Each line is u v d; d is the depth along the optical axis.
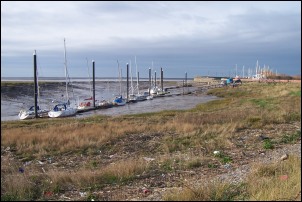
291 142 16.61
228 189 8.37
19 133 19.50
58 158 14.55
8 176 9.91
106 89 119.19
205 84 134.88
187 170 11.38
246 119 24.42
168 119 27.52
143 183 9.75
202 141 17.33
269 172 10.02
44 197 8.36
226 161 12.63
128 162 11.91
